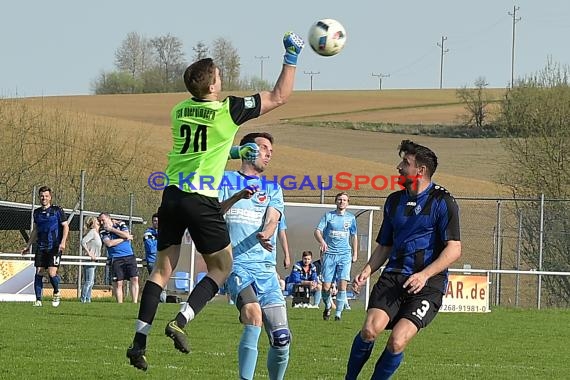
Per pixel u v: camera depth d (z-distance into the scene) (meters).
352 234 45.78
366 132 174.25
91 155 84.81
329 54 17.31
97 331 35.12
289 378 24.66
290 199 75.69
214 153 17.00
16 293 55.56
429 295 19.02
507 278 74.44
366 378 25.02
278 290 21.06
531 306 64.19
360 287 20.19
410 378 25.30
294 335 36.44
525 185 82.94
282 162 121.69
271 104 17.12
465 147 160.62
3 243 69.56
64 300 57.41
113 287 55.06
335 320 44.69
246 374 20.20
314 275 57.03
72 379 23.25
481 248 84.62
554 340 37.88
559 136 82.44
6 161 78.88
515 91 99.62
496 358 30.95
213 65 17.16
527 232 63.97
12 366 25.16
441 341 36.31
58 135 89.94
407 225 19.36
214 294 17.28
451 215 19.12
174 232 17.23
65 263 56.81
